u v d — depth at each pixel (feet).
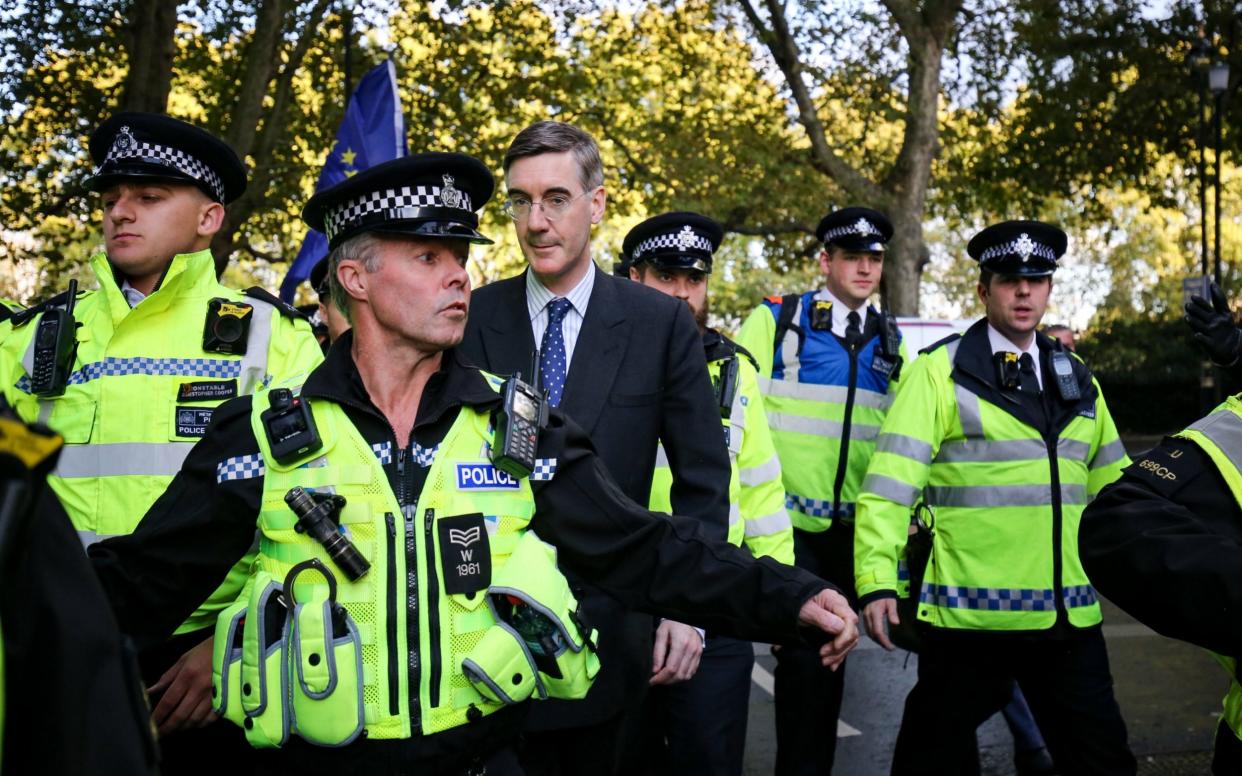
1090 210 76.64
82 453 9.57
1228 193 90.79
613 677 9.55
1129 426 76.64
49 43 42.98
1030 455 12.53
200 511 6.58
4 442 3.67
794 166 64.23
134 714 4.03
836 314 16.88
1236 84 67.67
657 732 12.12
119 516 9.52
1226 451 7.09
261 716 6.29
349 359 6.79
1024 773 15.60
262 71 39.78
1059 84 70.33
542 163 10.01
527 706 6.88
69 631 3.86
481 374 7.01
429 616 6.37
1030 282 12.90
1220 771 7.57
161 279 10.01
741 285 134.72
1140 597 6.72
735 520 12.46
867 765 16.43
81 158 45.91
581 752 9.66
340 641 6.23
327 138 49.60
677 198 65.41
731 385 12.70
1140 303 142.10
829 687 14.06
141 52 37.09
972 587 12.49
